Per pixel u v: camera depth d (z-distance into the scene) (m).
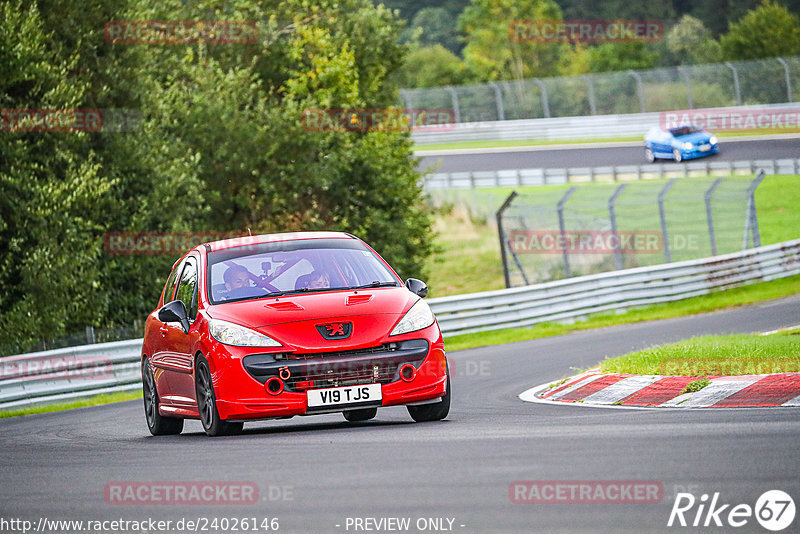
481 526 16.42
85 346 63.19
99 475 24.52
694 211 147.38
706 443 22.31
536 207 146.38
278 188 105.94
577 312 91.06
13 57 80.25
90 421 45.66
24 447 34.34
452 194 177.62
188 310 33.38
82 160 86.75
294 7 122.69
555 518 16.64
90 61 90.12
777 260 107.56
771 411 27.69
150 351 36.56
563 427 26.61
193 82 106.62
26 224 80.88
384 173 118.38
